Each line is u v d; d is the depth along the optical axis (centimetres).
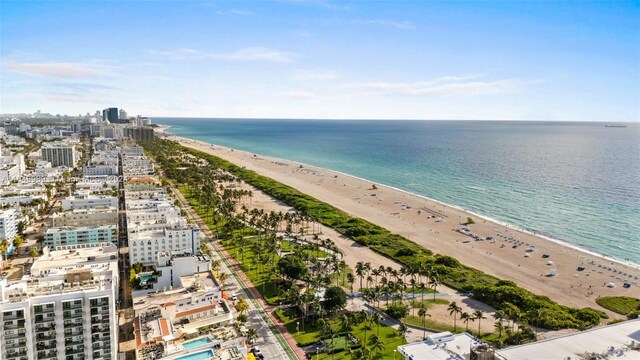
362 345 19238
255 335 19250
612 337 16725
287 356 18425
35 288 15500
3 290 14512
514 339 19475
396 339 19850
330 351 18762
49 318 14450
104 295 15012
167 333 17700
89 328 14925
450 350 15625
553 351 15600
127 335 19438
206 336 17850
